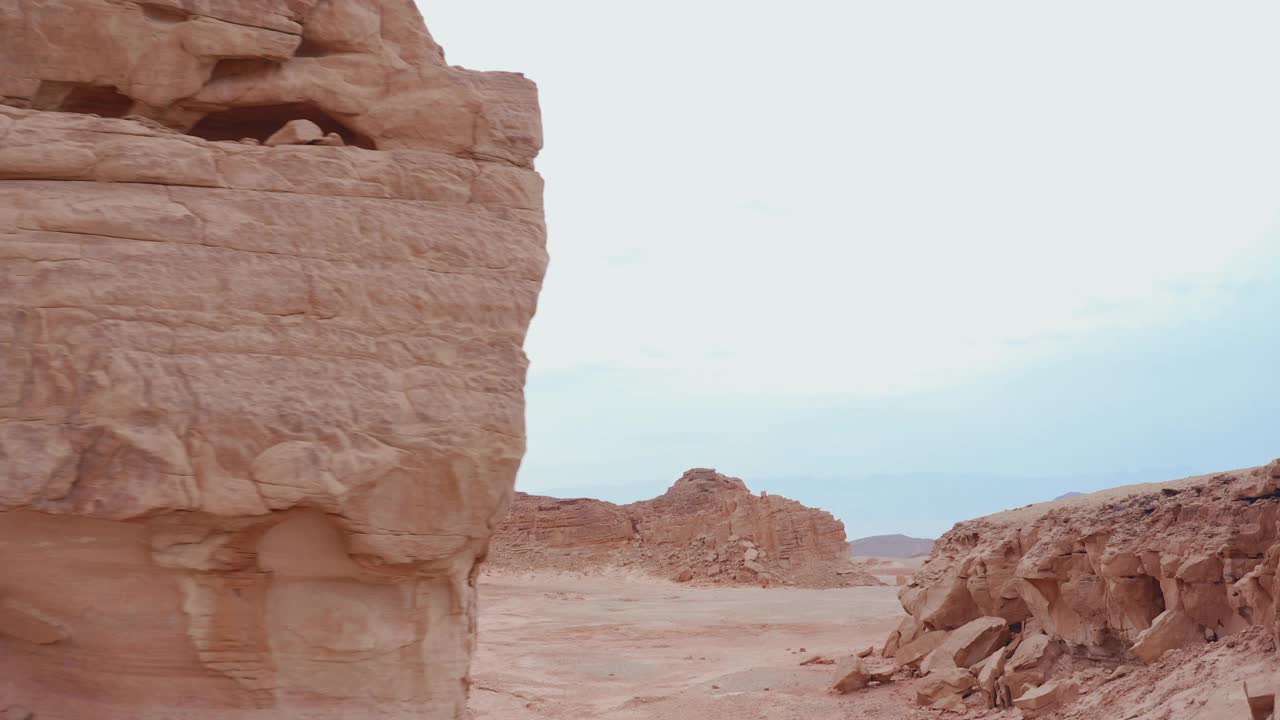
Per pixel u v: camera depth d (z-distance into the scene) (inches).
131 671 232.8
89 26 244.7
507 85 275.1
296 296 231.9
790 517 1894.7
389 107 264.8
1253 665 334.0
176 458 215.8
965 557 666.2
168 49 250.1
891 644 725.9
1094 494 606.5
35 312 215.5
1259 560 410.3
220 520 221.3
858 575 1817.2
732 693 649.6
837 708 577.9
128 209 226.7
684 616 1226.6
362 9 269.1
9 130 225.0
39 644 233.0
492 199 257.8
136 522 218.2
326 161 244.2
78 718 232.4
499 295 249.0
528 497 2188.7
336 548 235.9
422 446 231.9
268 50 255.9
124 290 221.1
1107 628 508.7
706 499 2203.5
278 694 236.7
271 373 225.6
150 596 228.1
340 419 226.5
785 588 1700.3
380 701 244.5
